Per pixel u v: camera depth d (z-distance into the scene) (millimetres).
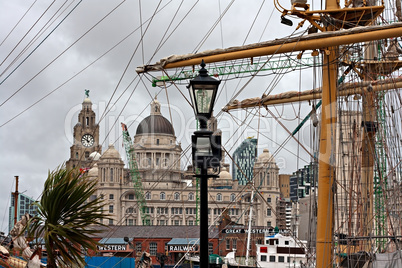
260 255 97875
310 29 35000
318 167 33031
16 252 26719
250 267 96062
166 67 35969
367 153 36938
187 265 99375
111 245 170500
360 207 37312
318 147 33594
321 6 34281
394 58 42906
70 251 21875
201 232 18047
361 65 41750
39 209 22219
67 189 21984
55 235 21656
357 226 36969
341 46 35844
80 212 22172
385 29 31469
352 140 36562
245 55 34031
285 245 98062
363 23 35281
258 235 180500
